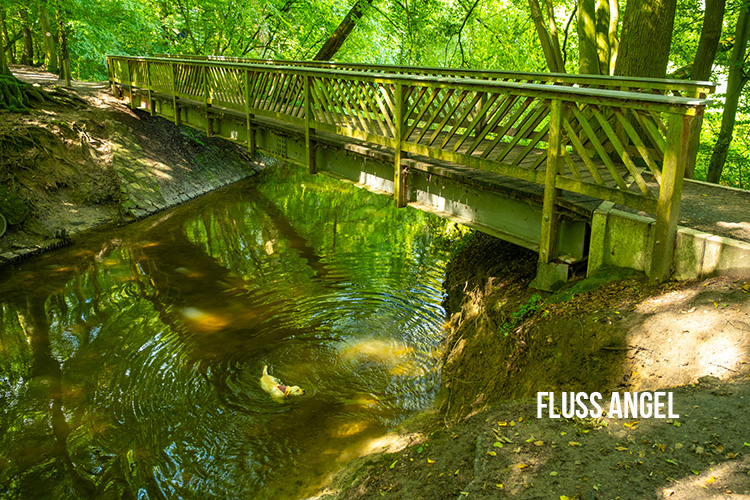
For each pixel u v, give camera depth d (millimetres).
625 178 6090
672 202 4301
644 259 4723
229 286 9625
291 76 9008
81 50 23375
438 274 10086
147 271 10305
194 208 14656
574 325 4352
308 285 9648
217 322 8219
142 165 15180
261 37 23500
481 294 6938
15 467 5312
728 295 3992
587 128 4750
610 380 3891
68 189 13094
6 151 12375
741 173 13016
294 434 5711
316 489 4832
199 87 12859
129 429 5859
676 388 3479
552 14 9875
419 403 6227
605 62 8898
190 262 10797
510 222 5957
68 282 9766
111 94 18984
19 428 5855
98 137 15086
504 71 7629
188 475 5172
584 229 5270
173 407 6223
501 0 16188
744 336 3607
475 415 3918
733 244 4184
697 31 12219
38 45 27828
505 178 6078
